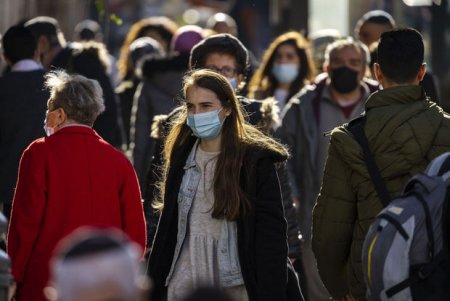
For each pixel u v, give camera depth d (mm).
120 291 5625
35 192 10406
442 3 28609
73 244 5707
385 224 8797
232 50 11797
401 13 34594
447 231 8727
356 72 15031
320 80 15359
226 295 6066
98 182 10531
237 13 47906
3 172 14266
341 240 9969
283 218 9930
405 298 8703
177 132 10219
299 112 15180
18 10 31781
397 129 9656
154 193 11195
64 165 10469
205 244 9938
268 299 9828
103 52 17281
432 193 8789
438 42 28609
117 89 20516
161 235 10086
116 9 51750
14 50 14414
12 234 10492
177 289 9992
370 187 9680
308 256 15000
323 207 9977
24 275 10461
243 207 9828
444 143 9695
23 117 14305
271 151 9938
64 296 5617
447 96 27016
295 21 37219
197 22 54125
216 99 9875
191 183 10016
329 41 19422
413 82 9930
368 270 8867
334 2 36750
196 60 11859
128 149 20031
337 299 10258
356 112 15180
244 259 9859
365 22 19062
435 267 8680
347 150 9711
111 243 5676
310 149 15086
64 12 35656
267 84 17688
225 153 9875
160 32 23812
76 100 10609
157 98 16250
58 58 17297
